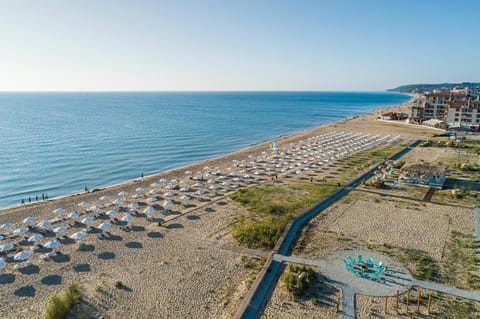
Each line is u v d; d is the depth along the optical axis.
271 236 32.72
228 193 48.88
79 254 30.47
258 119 167.00
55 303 21.59
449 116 114.88
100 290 24.59
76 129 119.81
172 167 71.31
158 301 23.27
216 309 22.27
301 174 58.75
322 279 25.36
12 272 27.56
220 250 30.59
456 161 66.31
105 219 39.19
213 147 93.00
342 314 21.41
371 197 45.41
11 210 42.91
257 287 24.14
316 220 37.25
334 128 121.56
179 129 124.25
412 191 47.91
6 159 73.56
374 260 28.28
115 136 105.56
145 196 47.81
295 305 22.36
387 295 23.39
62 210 40.62
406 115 147.62
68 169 67.31
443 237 32.75
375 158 69.88
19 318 21.97
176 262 28.64
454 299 22.84
